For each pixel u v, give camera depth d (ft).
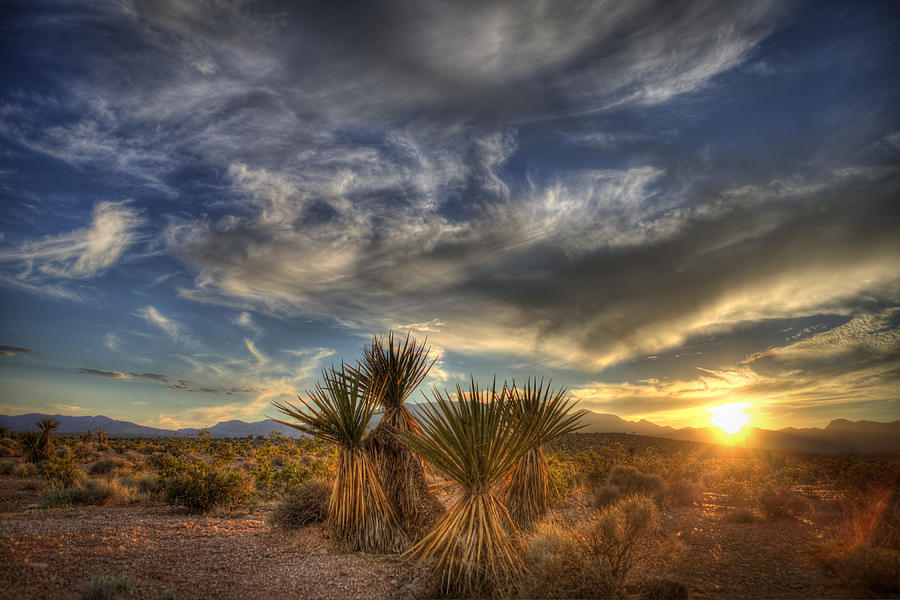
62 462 58.95
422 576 22.79
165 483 47.88
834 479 53.62
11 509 40.75
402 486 30.22
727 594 19.62
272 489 56.24
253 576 22.86
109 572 21.20
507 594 19.77
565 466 66.39
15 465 72.64
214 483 41.60
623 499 37.50
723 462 99.81
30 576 19.27
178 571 22.70
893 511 26.99
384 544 27.45
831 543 24.29
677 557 24.90
